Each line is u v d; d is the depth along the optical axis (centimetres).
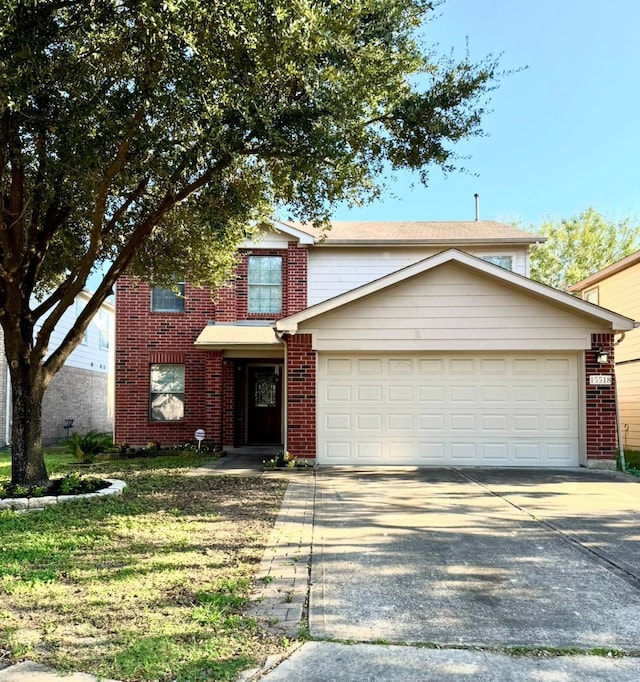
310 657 337
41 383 860
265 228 1331
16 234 810
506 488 891
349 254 1495
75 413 2133
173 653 333
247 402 1556
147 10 551
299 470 1075
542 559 527
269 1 615
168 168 786
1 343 1677
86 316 905
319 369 1145
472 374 1140
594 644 356
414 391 1141
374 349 1127
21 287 840
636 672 322
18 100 588
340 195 898
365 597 432
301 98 761
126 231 1041
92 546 561
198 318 1494
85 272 838
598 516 698
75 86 695
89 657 330
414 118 824
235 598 418
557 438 1124
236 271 1469
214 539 588
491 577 478
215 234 970
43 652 337
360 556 535
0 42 559
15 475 834
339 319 1133
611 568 501
